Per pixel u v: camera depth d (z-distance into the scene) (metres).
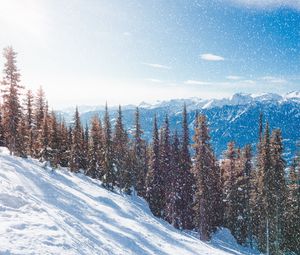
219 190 56.19
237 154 58.41
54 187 34.66
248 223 55.97
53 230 15.58
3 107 53.41
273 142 44.16
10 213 16.11
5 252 11.58
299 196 47.25
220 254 35.06
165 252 28.30
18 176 32.41
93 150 68.62
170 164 52.25
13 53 53.59
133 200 58.34
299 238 47.72
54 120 64.88
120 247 23.64
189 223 51.16
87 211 30.66
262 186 44.41
